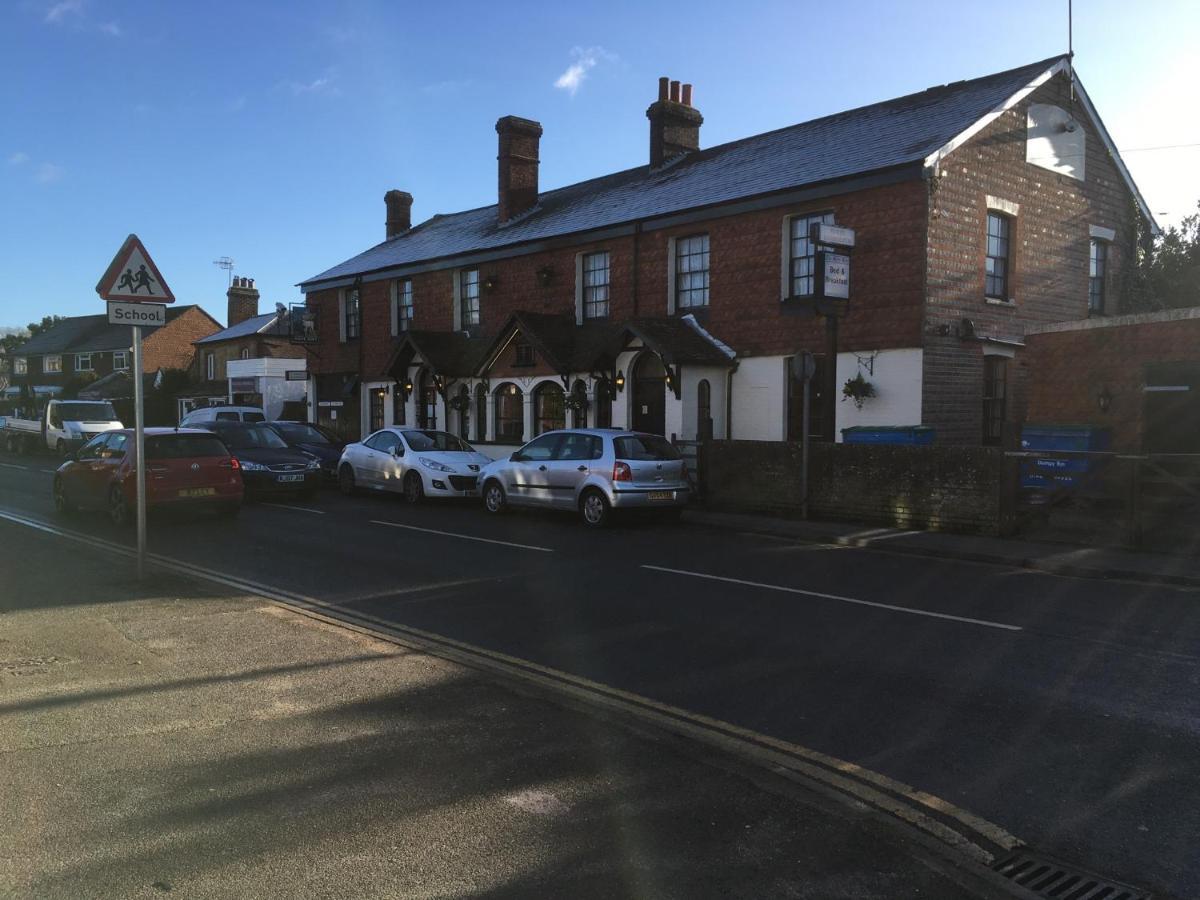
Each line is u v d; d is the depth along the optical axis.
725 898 3.19
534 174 25.42
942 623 7.36
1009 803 4.01
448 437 18.17
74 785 4.07
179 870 3.34
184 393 42.91
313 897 3.17
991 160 15.97
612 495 13.16
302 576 9.29
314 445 21.08
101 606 7.57
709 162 21.08
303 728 4.82
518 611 7.75
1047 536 11.58
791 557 10.80
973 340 15.55
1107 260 19.25
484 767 4.34
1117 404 13.45
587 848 3.54
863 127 18.19
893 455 13.13
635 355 18.14
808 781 4.21
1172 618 7.59
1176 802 4.03
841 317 15.87
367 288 27.53
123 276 8.16
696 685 5.68
